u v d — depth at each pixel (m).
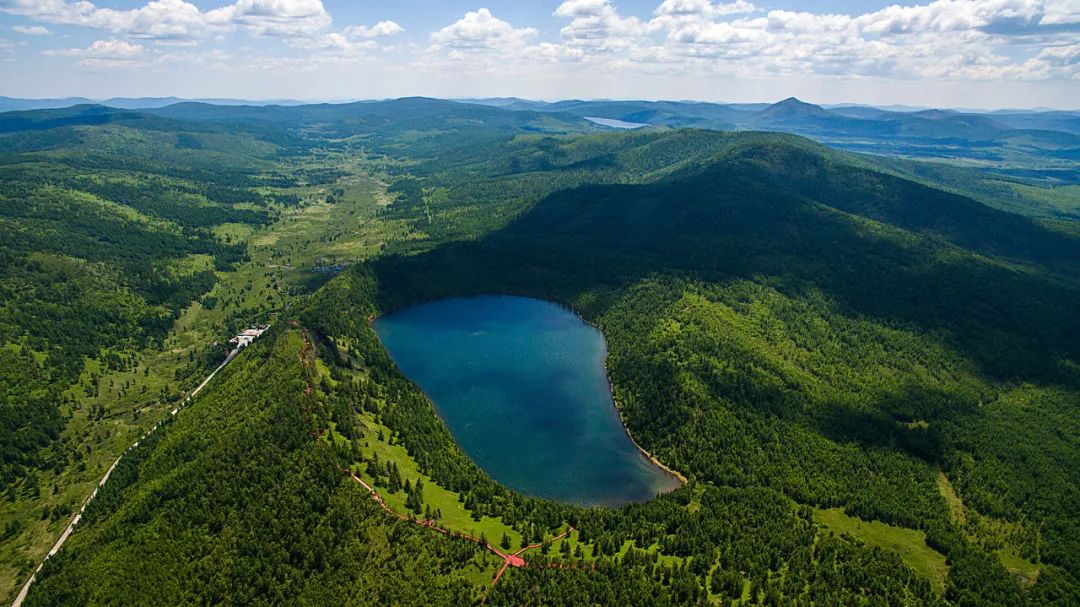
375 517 163.12
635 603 141.88
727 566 155.62
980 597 152.75
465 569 150.50
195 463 182.88
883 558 162.88
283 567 148.88
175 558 153.38
